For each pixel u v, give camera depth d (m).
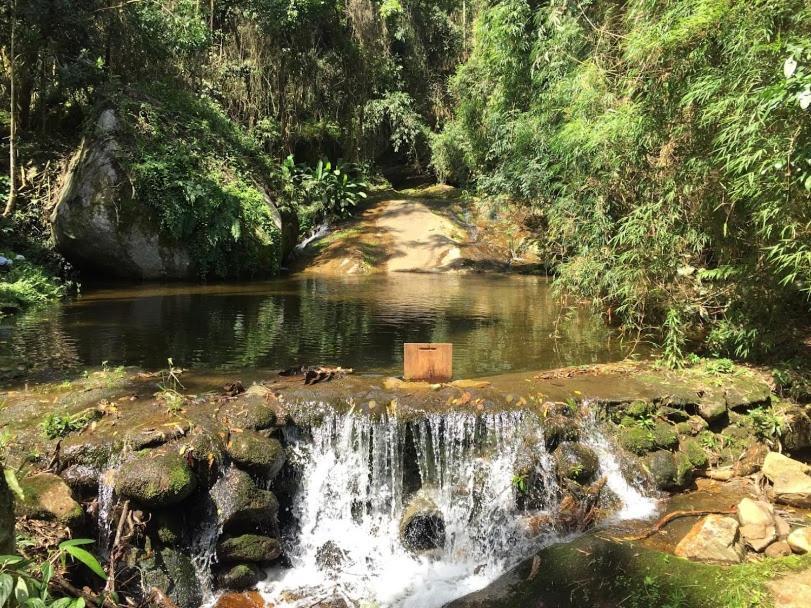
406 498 4.00
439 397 4.15
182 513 3.37
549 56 9.01
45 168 11.59
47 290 8.63
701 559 3.20
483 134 14.31
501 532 3.86
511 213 13.24
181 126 12.09
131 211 10.34
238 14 16.11
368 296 9.23
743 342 4.96
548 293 9.56
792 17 3.97
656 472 4.06
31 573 2.34
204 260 10.95
